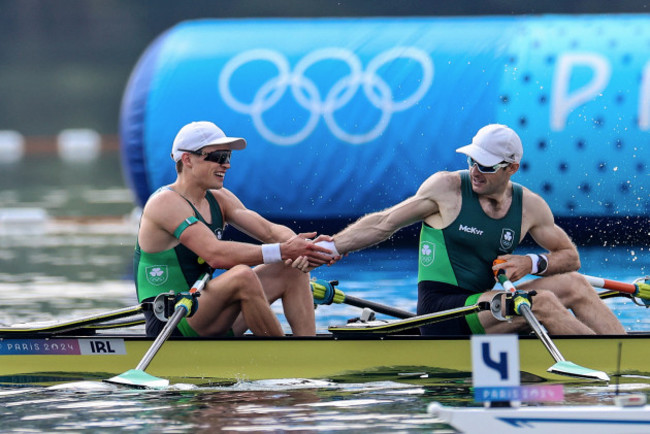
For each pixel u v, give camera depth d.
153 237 25.52
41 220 69.62
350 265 48.44
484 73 58.75
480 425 17.55
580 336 24.50
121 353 25.17
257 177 59.75
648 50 57.44
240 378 24.80
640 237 57.38
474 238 25.80
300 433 19.56
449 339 24.97
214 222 26.11
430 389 23.20
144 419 20.84
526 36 59.19
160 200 25.38
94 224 67.69
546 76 58.03
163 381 23.66
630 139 56.81
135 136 61.28
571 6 150.50
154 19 190.50
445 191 25.83
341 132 59.03
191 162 25.28
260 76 60.00
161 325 25.66
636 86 56.97
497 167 24.98
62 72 190.12
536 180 58.03
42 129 178.88
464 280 26.03
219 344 24.97
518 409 17.66
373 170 58.91
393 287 41.06
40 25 192.50
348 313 35.34
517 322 25.58
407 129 58.62
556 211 58.09
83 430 20.09
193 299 24.34
